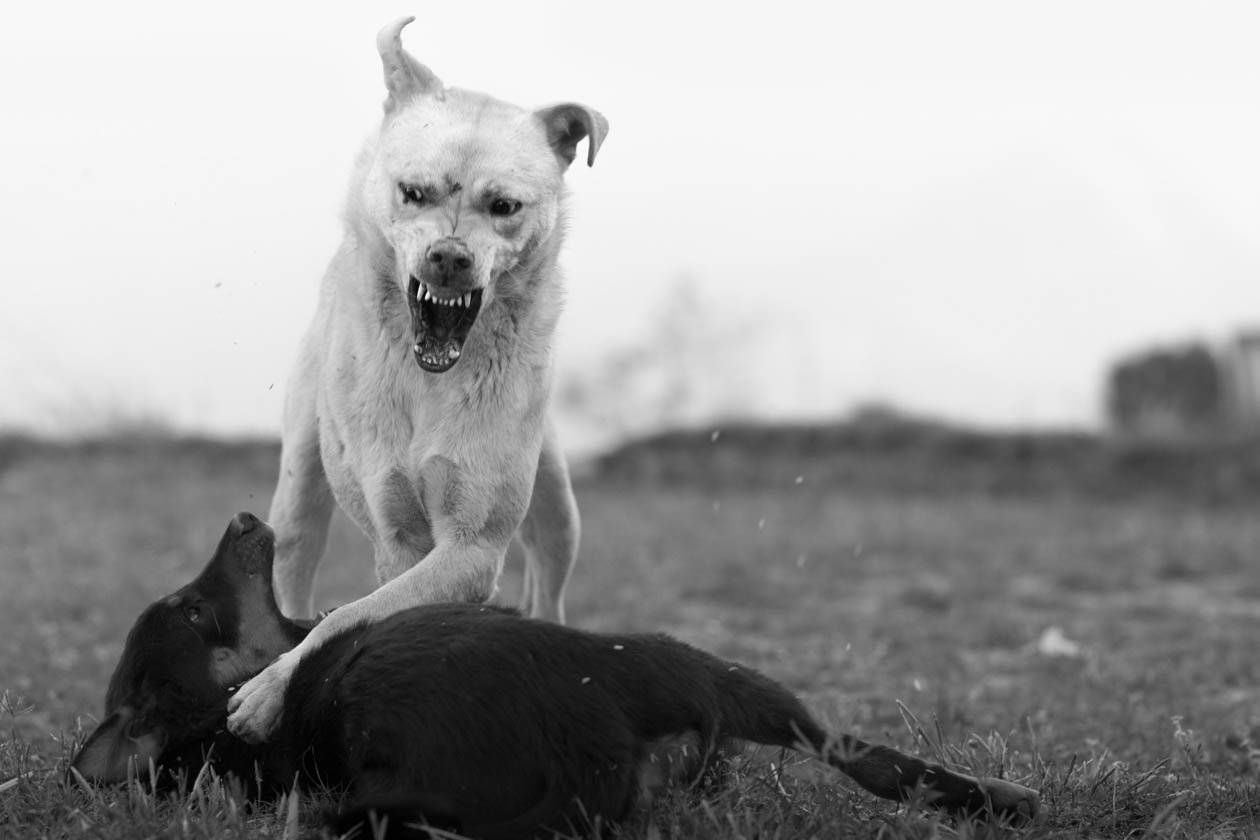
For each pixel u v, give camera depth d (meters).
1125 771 7.08
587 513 24.84
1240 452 29.69
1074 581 18.02
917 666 12.13
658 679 6.08
